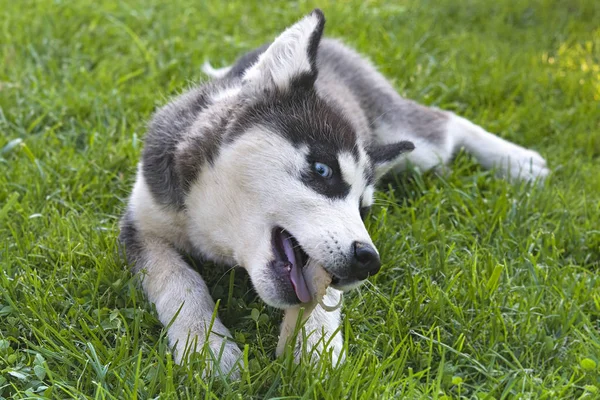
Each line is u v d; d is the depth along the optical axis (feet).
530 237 4.32
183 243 4.05
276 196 3.64
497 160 4.95
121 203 4.42
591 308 3.98
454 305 3.84
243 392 3.39
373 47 5.95
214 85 4.21
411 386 3.38
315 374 3.41
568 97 5.58
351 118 4.24
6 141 4.74
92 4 6.19
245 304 3.83
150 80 5.33
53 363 3.49
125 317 3.70
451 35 6.35
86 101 5.05
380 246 4.16
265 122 3.76
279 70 3.90
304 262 3.63
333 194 3.67
